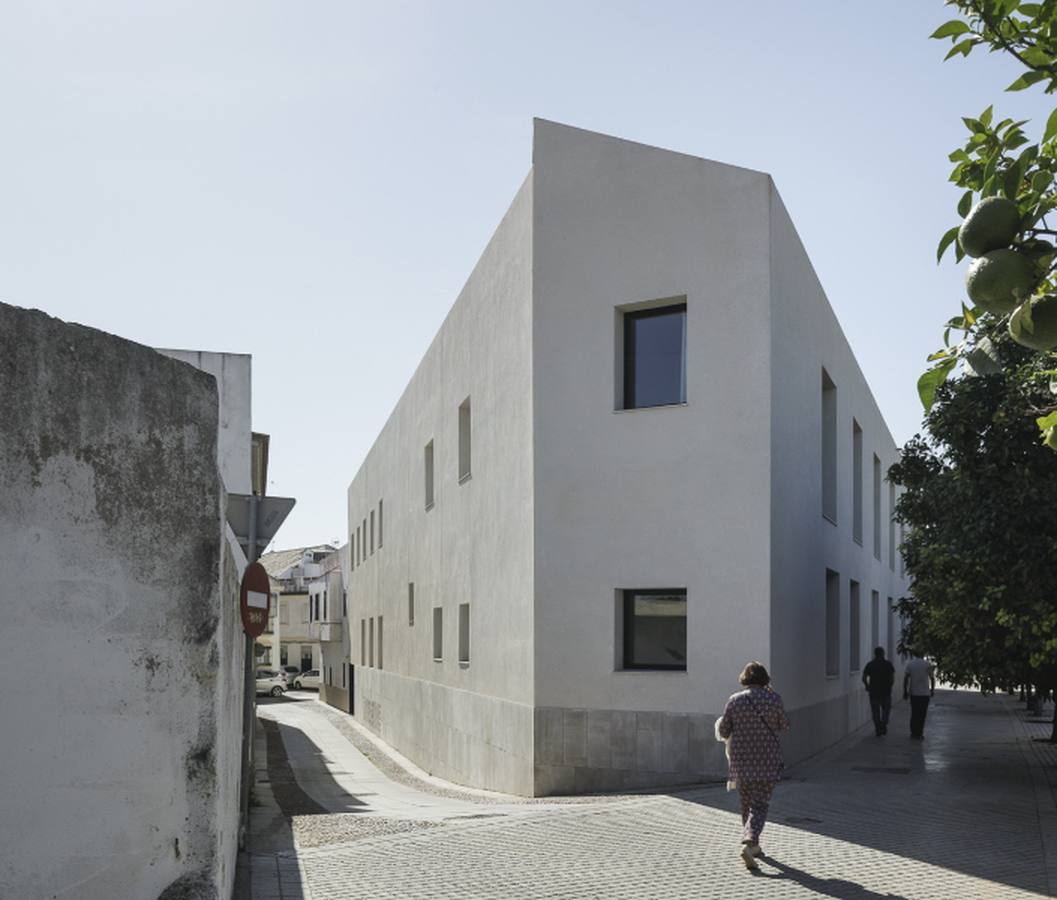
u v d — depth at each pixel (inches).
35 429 178.1
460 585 926.4
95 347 190.9
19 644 173.3
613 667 647.1
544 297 692.1
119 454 195.8
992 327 94.9
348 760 1195.9
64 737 181.0
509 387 758.5
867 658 1104.8
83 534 186.9
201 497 215.2
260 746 1334.9
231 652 308.7
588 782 647.8
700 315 644.7
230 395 935.0
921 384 100.0
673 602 645.9
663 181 663.1
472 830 454.3
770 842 420.5
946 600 573.3
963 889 345.1
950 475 581.3
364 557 1754.4
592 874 367.9
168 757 204.2
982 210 90.9
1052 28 100.6
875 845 412.8
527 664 689.0
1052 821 460.8
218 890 220.2
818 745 756.6
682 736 620.7
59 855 178.5
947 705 1360.7
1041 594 534.6
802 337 730.2
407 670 1239.5
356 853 404.2
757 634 611.5
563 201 693.3
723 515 626.8
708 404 637.3
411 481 1236.5
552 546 674.8
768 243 631.8
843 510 931.3
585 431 671.8
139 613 198.8
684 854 400.5
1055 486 531.2
